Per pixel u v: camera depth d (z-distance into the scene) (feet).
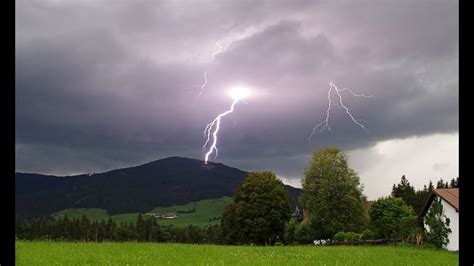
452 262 87.10
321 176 228.43
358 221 225.76
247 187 238.48
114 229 185.68
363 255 99.50
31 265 55.47
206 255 79.25
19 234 115.24
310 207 228.84
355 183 228.02
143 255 73.41
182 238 255.70
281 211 237.04
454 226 155.74
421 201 316.81
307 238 224.53
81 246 86.53
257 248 112.16
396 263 82.28
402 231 173.58
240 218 236.63
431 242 160.76
